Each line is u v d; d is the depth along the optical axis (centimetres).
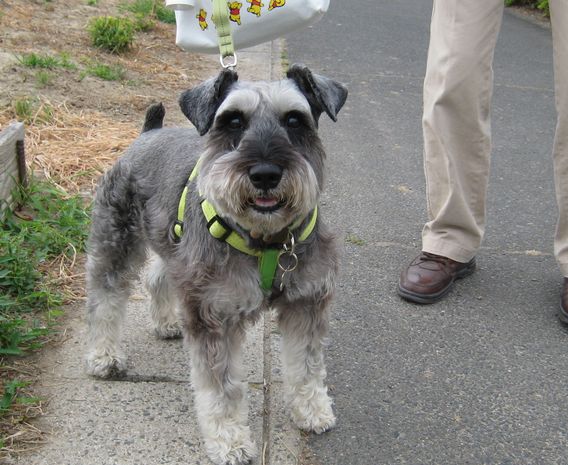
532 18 444
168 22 321
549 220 168
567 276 132
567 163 128
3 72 216
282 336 107
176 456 101
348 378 116
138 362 118
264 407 110
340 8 438
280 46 315
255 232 96
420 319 131
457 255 136
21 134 152
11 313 124
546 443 106
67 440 102
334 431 106
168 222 107
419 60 313
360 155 201
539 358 122
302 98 101
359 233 158
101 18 264
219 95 101
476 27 123
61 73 225
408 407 111
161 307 123
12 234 143
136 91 224
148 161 115
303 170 95
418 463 102
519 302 137
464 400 113
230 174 93
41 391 110
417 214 167
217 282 97
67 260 140
